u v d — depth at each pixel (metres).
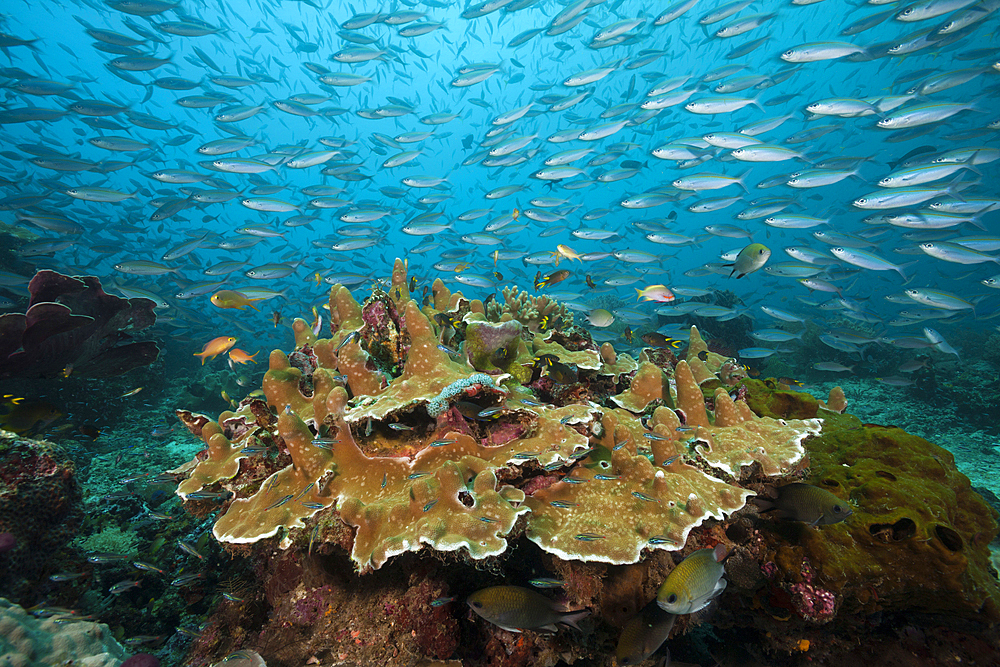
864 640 0.42
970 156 1.02
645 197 1.33
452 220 1.34
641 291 0.95
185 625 0.55
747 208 1.27
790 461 0.41
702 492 0.38
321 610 0.41
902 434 0.49
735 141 1.08
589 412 0.43
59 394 1.06
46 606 0.47
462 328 0.51
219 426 0.47
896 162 1.23
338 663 0.37
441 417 0.40
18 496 0.48
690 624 0.44
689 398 0.48
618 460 0.39
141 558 0.61
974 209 0.94
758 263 0.77
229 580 0.56
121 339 0.86
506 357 0.49
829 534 0.40
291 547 0.41
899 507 0.41
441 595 0.37
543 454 0.38
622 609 0.37
